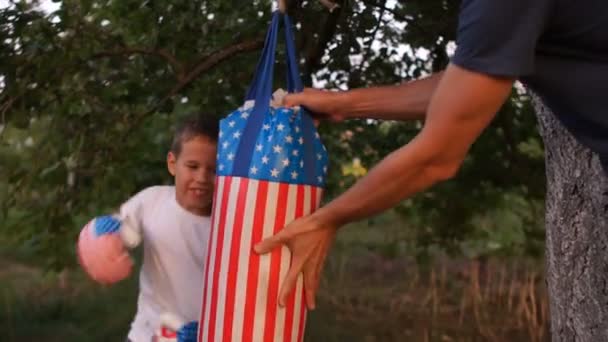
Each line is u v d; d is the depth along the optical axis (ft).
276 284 7.46
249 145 7.61
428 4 17.03
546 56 5.84
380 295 33.68
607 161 5.96
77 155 17.22
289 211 7.51
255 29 16.62
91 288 31.24
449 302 32.81
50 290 30.89
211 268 7.77
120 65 16.99
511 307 30.89
